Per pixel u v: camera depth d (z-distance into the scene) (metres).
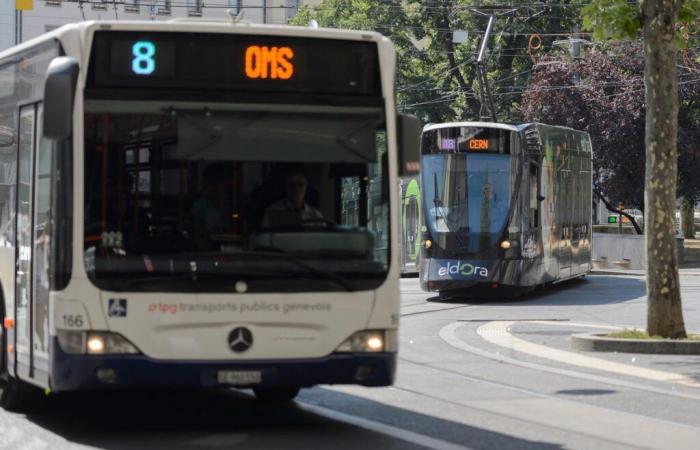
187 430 30.72
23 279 31.11
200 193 28.28
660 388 40.12
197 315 27.95
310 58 29.17
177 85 28.50
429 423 32.16
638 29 51.06
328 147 29.03
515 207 79.50
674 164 50.62
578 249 96.81
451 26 172.38
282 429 30.83
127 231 27.95
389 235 29.19
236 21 29.89
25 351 30.86
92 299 27.67
